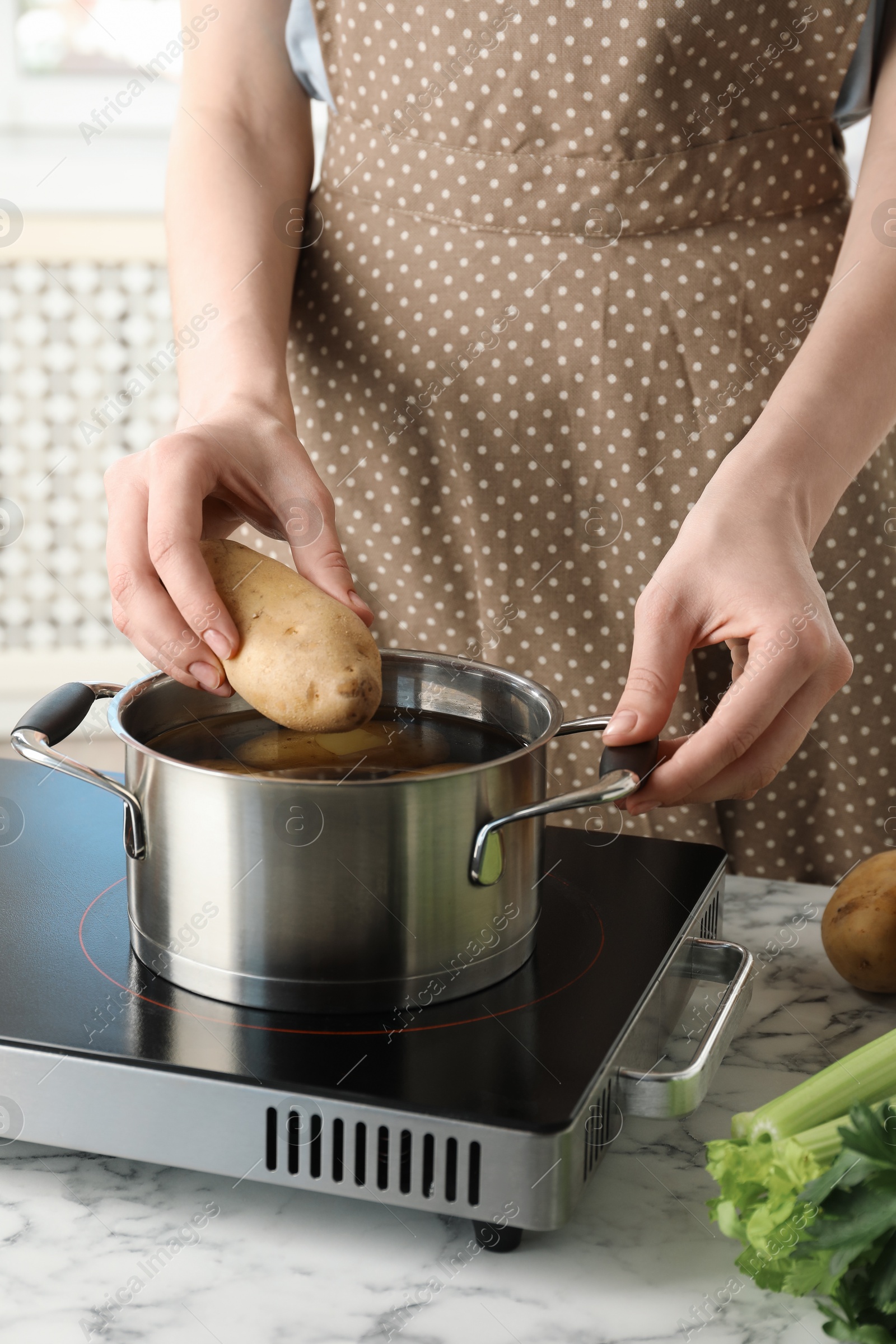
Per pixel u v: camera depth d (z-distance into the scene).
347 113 0.98
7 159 2.60
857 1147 0.46
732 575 0.65
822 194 0.94
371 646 0.64
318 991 0.56
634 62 0.85
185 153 0.97
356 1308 0.48
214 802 0.55
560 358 0.94
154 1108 0.53
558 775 1.04
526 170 0.91
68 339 2.73
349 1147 0.50
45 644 2.90
